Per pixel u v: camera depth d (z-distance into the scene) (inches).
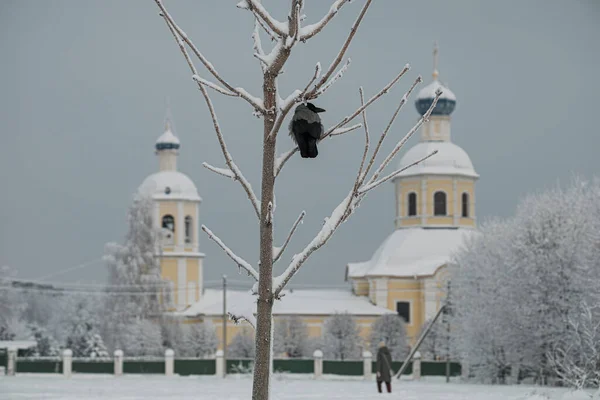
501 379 2886.3
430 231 5378.9
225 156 570.9
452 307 3415.4
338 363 3708.2
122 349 4596.5
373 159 563.5
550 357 2491.4
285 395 2034.9
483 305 2906.0
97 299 4815.5
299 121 541.6
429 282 5162.4
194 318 5433.1
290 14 549.0
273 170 561.9
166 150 5920.3
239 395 2030.0
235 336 4798.2
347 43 534.0
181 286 5689.0
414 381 3289.9
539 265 2662.4
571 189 2859.3
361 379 3548.2
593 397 1512.1
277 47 557.6
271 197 561.9
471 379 3016.7
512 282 2711.6
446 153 5433.1
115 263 4936.0
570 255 2632.9
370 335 4904.0
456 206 5388.8
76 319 4667.8
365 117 560.1
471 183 5428.2
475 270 3171.8
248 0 552.4
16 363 3838.6
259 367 562.9
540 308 2623.0
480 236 3395.7
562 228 2701.8
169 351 3818.9
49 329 5162.4
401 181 5472.4
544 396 1702.8
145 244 5029.5
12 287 5187.0
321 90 549.0
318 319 5147.6
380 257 5383.9
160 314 4862.2
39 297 5354.3
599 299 2209.6
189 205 5782.5
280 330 4849.9
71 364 3762.3
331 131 551.5
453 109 5536.4
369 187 568.7
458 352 3262.8
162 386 2642.7
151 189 5792.3
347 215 570.9
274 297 568.7
